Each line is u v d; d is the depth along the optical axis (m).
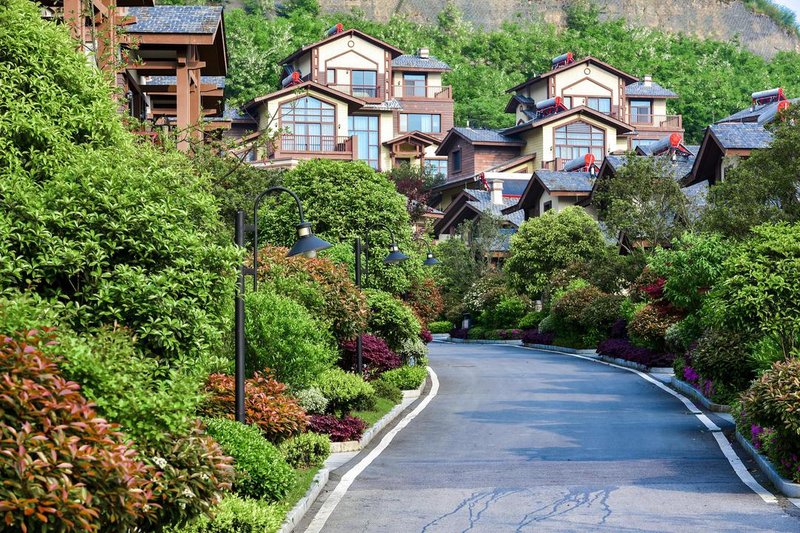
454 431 20.86
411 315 29.52
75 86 10.65
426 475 15.46
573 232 57.91
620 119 93.44
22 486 5.46
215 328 9.68
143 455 6.96
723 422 21.53
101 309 8.96
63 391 5.95
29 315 6.61
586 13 155.88
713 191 31.23
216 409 15.20
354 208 35.69
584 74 94.31
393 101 89.94
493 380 33.09
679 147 63.97
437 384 32.12
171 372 8.57
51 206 9.09
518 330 58.62
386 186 37.12
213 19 27.34
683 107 119.06
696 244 29.56
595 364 39.69
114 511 6.00
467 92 120.19
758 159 30.05
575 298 48.56
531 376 34.41
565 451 17.84
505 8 193.75
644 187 44.09
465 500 13.34
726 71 135.38
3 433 5.58
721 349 23.83
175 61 28.16
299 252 15.34
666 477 14.96
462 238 68.69
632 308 43.81
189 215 10.52
